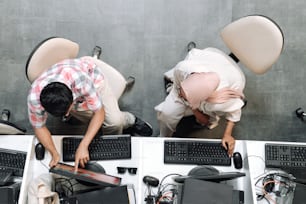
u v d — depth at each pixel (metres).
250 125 2.97
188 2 2.99
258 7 3.01
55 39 2.11
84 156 2.12
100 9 2.98
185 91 1.81
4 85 2.93
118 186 2.04
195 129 2.88
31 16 2.97
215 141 2.25
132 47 2.98
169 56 2.98
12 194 2.02
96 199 2.02
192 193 1.98
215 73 1.87
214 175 2.06
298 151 2.21
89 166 2.17
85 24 2.98
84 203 2.01
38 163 2.19
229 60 2.37
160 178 2.20
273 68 3.00
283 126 2.97
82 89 1.96
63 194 2.17
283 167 2.20
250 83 3.00
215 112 2.20
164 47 2.99
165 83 2.95
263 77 3.00
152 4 2.98
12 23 2.97
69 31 2.98
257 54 2.24
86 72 2.10
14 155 2.18
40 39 2.97
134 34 2.98
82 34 2.98
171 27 2.99
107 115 2.37
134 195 2.16
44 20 2.97
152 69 2.97
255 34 2.18
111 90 2.38
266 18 2.12
